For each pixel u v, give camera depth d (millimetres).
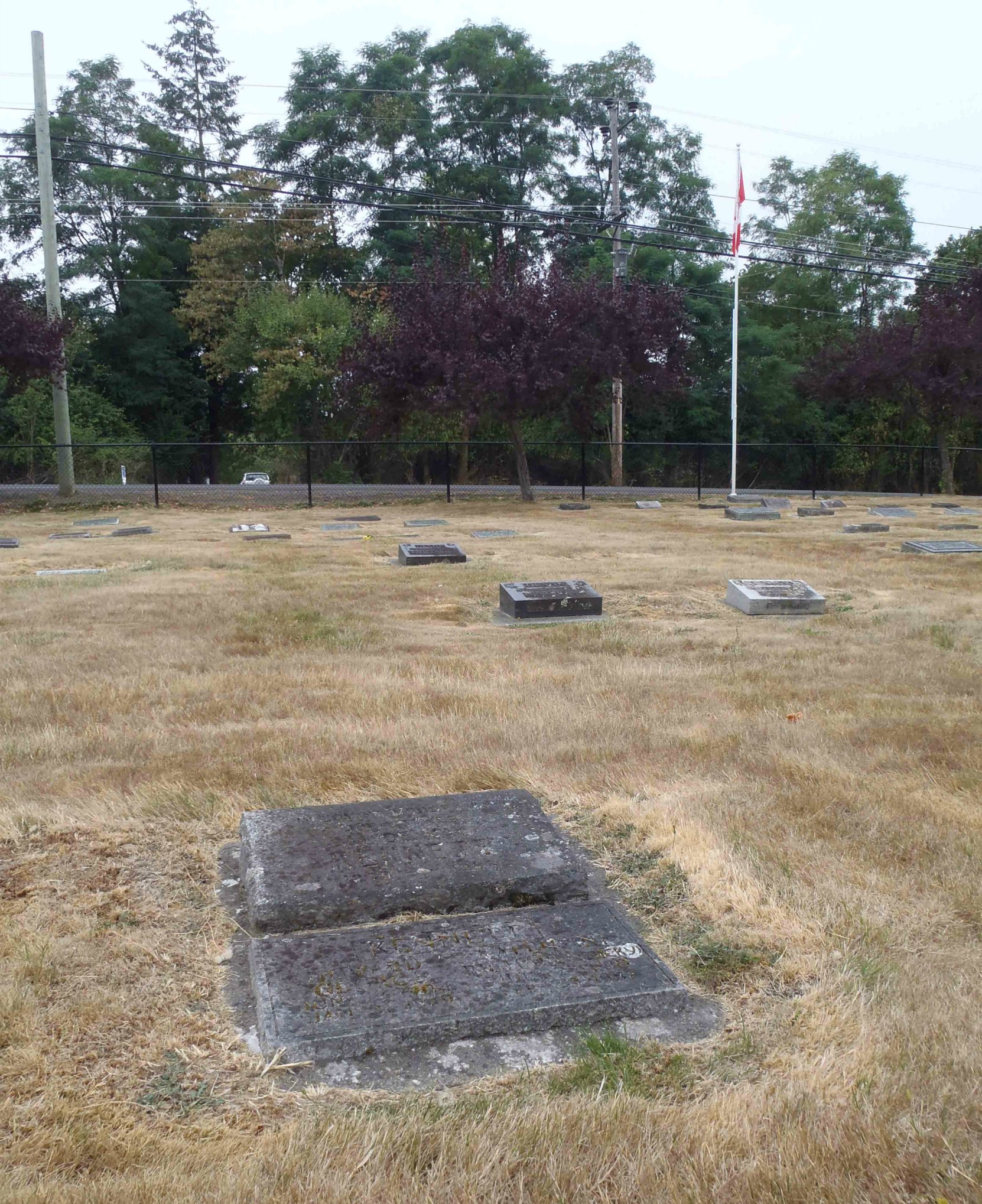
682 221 51562
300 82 50938
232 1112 3115
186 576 14508
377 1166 2812
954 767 6320
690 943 4160
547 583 12273
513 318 27047
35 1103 3113
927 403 34500
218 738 6824
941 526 21531
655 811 5492
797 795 5773
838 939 4125
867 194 53344
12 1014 3527
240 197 49969
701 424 45656
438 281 28078
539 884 4445
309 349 44125
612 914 4289
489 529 20984
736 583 12516
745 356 46094
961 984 3764
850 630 10969
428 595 12969
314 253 48844
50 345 25953
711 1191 2705
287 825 4949
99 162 41719
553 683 8484
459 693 8039
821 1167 2783
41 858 4891
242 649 9773
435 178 50375
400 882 4344
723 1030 3576
